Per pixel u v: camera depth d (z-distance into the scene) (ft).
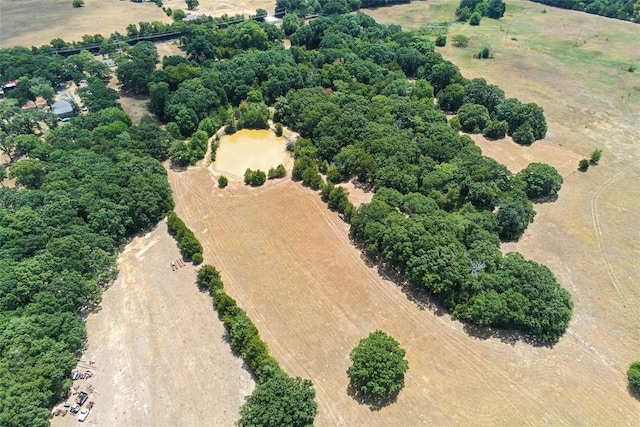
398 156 437.58
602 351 295.07
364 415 261.65
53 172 403.34
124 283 346.13
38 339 275.39
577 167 466.29
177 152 476.95
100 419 262.06
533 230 387.96
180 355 295.48
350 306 326.44
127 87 618.03
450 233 342.03
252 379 281.13
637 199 422.82
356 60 632.38
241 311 311.68
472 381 278.05
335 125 483.51
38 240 335.26
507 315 298.56
